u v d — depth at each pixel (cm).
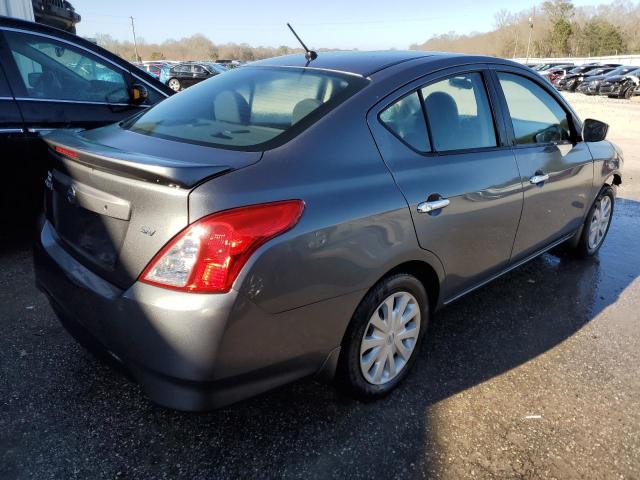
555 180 339
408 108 249
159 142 224
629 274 419
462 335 314
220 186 179
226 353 180
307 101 235
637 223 558
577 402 257
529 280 400
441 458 217
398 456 216
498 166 287
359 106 231
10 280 358
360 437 226
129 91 439
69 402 239
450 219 253
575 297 373
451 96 272
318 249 196
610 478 211
